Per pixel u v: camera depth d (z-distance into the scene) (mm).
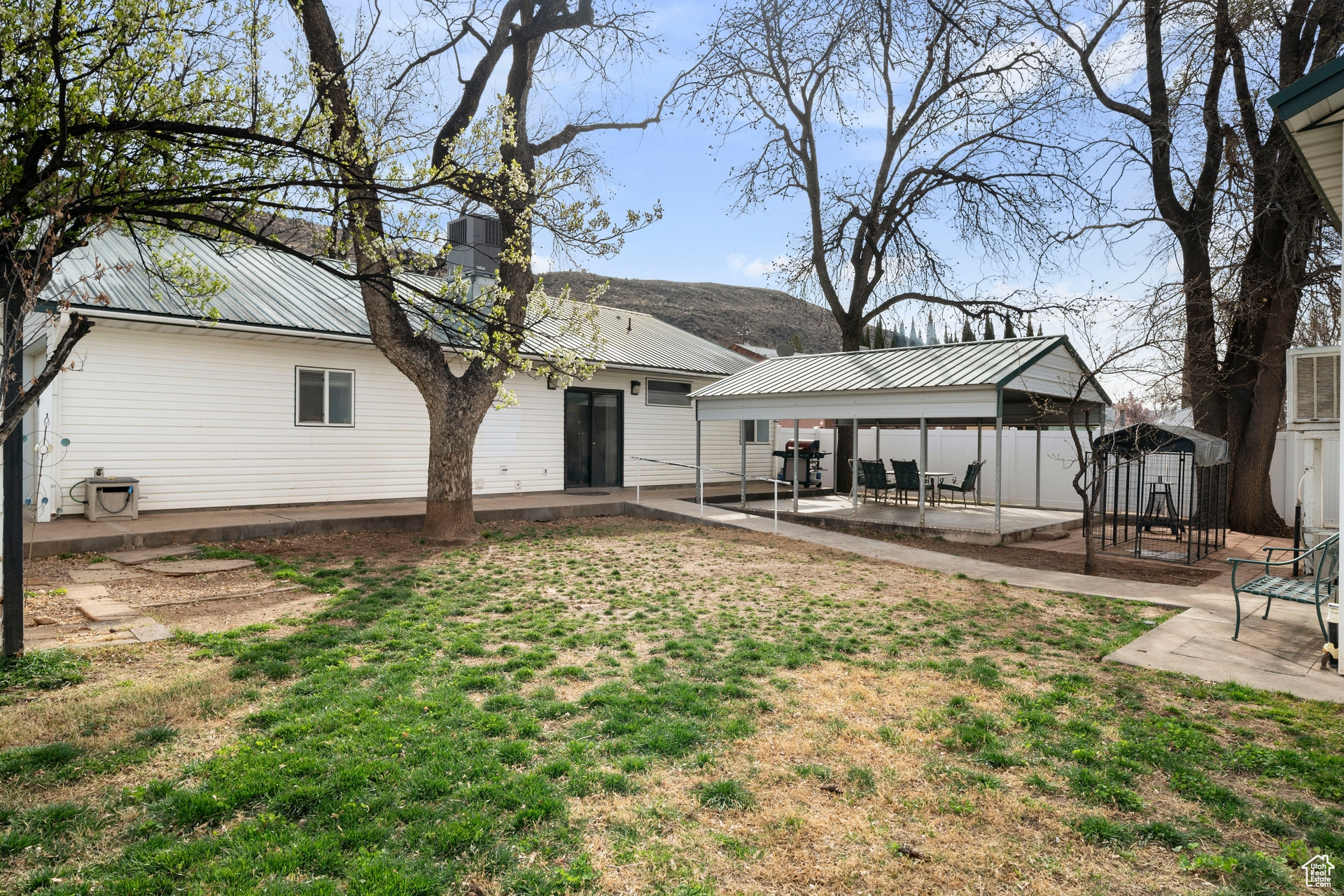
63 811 3232
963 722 4477
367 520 11906
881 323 24094
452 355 14867
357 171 5836
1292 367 9070
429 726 4180
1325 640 6031
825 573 9273
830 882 2893
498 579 8547
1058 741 4199
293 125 5715
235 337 12422
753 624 6750
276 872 2832
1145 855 3109
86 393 11062
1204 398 14398
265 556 9492
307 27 9141
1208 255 15133
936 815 3408
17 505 5277
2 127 4531
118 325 11250
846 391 13383
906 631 6598
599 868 2930
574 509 14422
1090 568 9594
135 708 4418
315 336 12625
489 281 16734
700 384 20516
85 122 4543
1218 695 4977
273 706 4527
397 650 5770
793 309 114500
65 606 6910
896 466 15930
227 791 3385
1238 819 3402
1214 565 10344
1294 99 5008
